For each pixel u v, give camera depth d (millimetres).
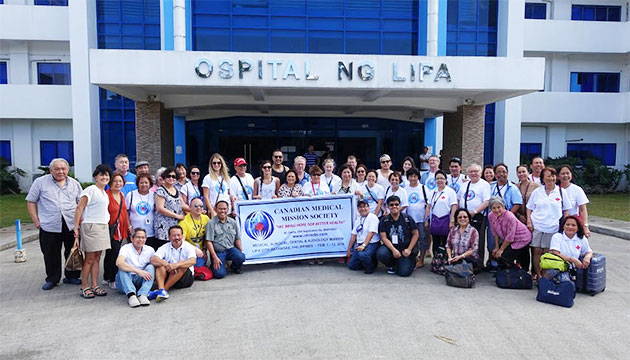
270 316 5238
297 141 19344
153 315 5285
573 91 23031
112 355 4277
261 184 8016
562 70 22781
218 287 6383
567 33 21859
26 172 21125
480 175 7305
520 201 7094
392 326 4945
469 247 6773
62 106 20375
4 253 8750
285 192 7793
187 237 6758
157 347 4441
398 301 5758
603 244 9711
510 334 4750
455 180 7941
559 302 5625
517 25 18703
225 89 12961
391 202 6867
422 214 7539
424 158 16578
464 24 19062
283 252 7566
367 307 5531
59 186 6301
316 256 7695
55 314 5340
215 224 6934
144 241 5906
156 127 14039
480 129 15547
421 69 12047
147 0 18141
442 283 6602
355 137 19500
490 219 6633
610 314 5352
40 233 6285
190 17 16344
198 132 19125
